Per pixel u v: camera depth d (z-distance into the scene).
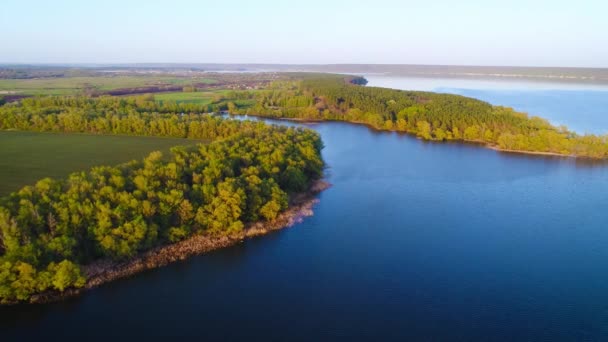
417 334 59.00
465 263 76.94
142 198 79.94
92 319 61.19
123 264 72.94
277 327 60.12
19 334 57.97
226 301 65.75
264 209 90.81
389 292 68.38
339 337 58.28
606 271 74.56
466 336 58.69
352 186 117.25
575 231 90.06
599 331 59.56
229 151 105.75
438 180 123.00
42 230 69.06
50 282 63.56
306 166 115.06
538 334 59.06
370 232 89.12
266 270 74.44
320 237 86.69
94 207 74.50
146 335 58.16
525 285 70.31
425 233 88.88
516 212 99.94
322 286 69.94
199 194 86.44
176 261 75.88
